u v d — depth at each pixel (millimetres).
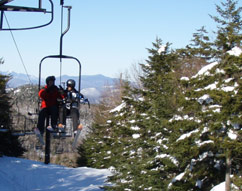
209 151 13109
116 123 24562
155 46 21875
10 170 23172
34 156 38125
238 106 11031
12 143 29625
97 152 36031
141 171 16969
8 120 28281
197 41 13086
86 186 22016
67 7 11625
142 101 19781
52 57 11727
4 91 27375
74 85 11719
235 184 11484
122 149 22484
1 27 10391
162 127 16219
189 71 16141
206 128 12609
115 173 19828
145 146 18328
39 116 11789
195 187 13500
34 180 21844
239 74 11812
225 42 12383
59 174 24375
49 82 11711
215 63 12492
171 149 14984
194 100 12648
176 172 15789
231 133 11820
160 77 18203
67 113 11773
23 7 10164
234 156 12070
